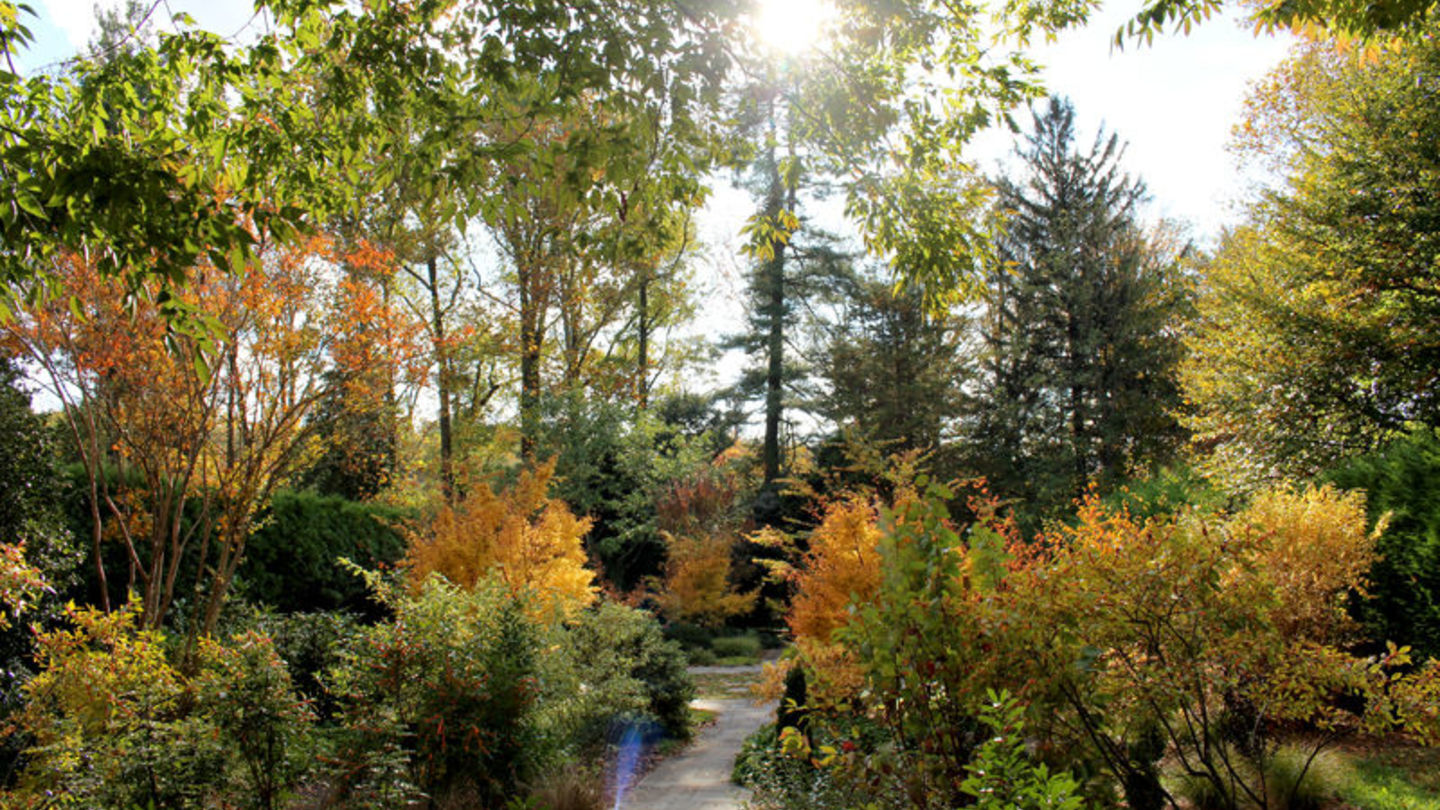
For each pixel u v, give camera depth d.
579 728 7.75
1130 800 4.11
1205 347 12.67
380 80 4.45
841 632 4.04
